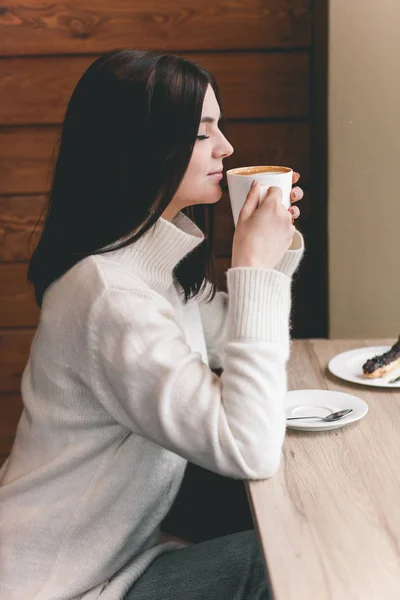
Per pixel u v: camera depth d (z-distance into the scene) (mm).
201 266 1515
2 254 2541
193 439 1155
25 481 1252
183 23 2350
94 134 1233
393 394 1539
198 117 1231
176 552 1369
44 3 2336
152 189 1240
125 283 1204
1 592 1221
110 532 1252
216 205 2488
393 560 955
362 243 2193
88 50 2369
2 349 2602
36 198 2496
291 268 1521
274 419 1177
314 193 2428
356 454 1265
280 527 1049
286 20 2342
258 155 2445
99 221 1253
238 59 2375
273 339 1216
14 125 2439
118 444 1260
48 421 1259
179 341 1208
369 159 2137
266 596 1260
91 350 1190
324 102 2164
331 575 927
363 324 2250
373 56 2072
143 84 1206
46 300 1266
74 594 1222
